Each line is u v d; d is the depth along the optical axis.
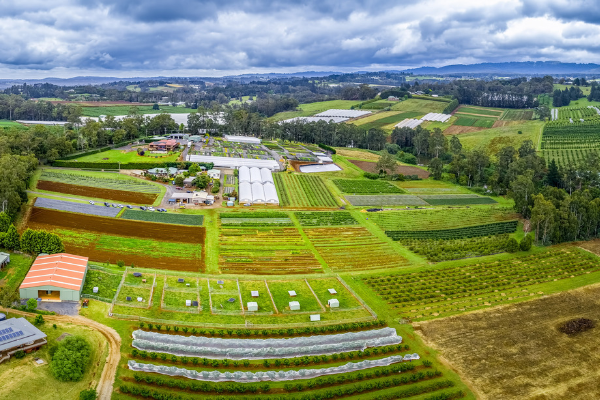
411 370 88.06
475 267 139.50
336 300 110.75
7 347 79.25
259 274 126.75
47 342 85.25
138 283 113.81
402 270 135.25
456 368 89.06
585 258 150.88
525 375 87.69
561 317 110.62
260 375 83.00
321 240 156.25
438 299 117.75
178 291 111.94
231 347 91.56
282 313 106.69
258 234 157.25
